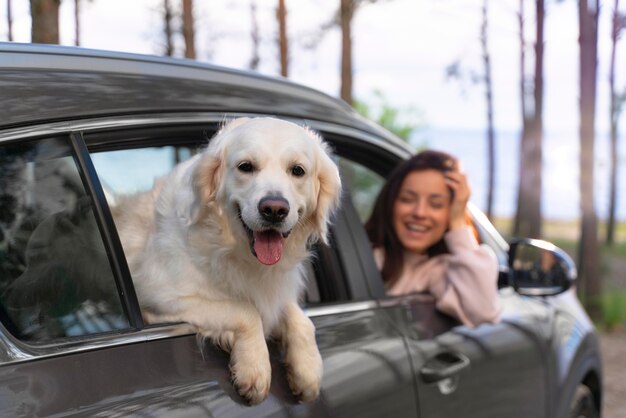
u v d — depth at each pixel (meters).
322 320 2.23
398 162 2.96
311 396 1.98
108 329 1.72
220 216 1.96
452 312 2.69
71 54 1.93
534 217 12.88
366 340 2.29
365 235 2.57
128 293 1.79
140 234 1.99
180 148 2.12
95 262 1.75
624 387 6.47
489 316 2.75
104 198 1.81
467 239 2.85
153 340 1.78
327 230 2.21
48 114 1.74
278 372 1.99
